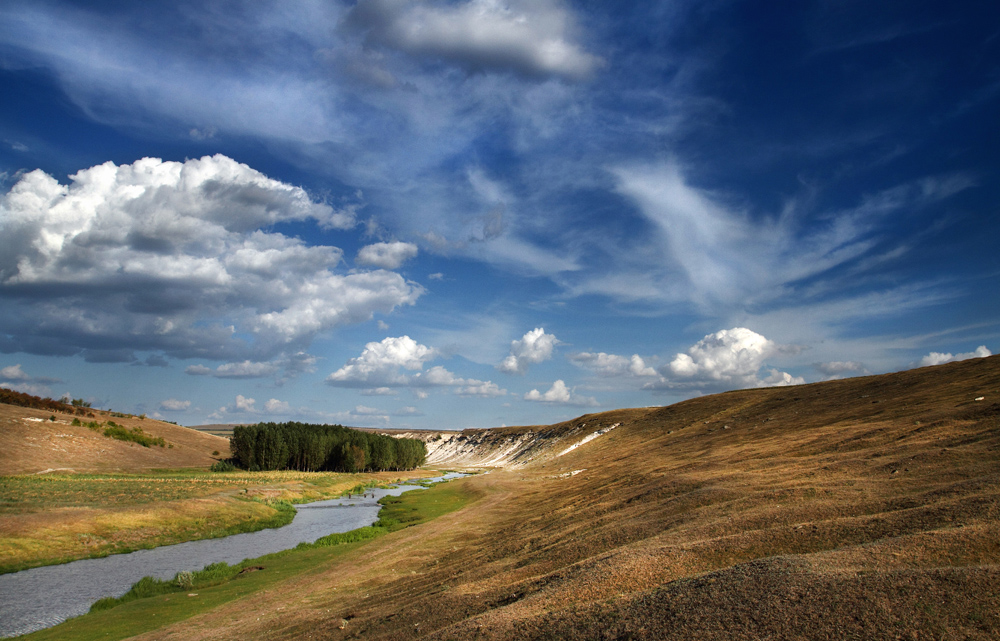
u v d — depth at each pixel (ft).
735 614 35.17
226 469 433.48
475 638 42.16
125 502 188.75
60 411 454.40
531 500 192.24
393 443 597.11
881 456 92.68
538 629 41.11
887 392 232.73
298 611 75.87
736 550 52.08
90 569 123.54
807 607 34.19
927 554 40.45
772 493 76.89
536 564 70.64
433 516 190.90
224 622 74.90
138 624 78.95
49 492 201.98
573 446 508.94
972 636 28.66
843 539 50.03
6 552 128.47
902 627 30.48
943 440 94.43
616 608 40.88
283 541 157.89
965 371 213.87
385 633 54.03
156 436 488.85
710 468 133.49
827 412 230.68
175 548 147.64
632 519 84.79
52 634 77.36
